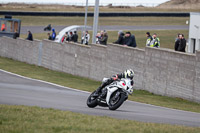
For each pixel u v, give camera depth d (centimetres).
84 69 9962
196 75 6500
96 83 8712
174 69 7062
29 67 11300
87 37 11962
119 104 4016
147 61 7831
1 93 5028
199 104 6369
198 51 6450
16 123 2784
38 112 3334
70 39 11806
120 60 8662
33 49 12406
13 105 3731
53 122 2925
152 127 2916
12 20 15325
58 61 11094
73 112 3553
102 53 9269
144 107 5016
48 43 11594
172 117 3997
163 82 7369
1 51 15075
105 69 9162
